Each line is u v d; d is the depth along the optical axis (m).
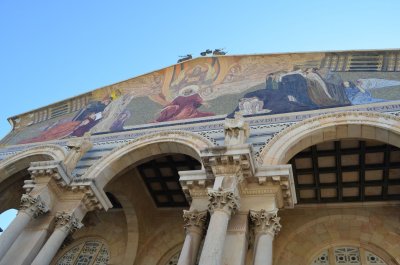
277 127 13.34
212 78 17.36
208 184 11.42
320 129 12.55
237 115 12.77
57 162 13.44
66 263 17.34
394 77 13.89
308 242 14.55
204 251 9.16
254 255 9.70
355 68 14.91
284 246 14.52
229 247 9.88
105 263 16.95
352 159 14.12
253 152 11.09
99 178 13.97
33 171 13.45
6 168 16.88
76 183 13.45
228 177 10.69
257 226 10.26
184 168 16.36
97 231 18.14
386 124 11.86
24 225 12.37
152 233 17.09
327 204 15.39
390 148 13.41
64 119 19.08
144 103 17.66
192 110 15.97
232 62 17.62
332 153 14.02
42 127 19.30
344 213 14.97
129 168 15.04
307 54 16.23
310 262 14.09
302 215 15.26
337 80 14.59
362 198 15.09
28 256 11.88
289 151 12.41
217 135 13.93
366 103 13.09
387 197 14.84
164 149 14.55
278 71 16.22
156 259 16.31
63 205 13.30
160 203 17.86
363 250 14.01
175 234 16.81
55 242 12.21
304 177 15.02
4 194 17.58
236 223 10.38
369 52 15.16
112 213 18.52
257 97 15.26
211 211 10.15
